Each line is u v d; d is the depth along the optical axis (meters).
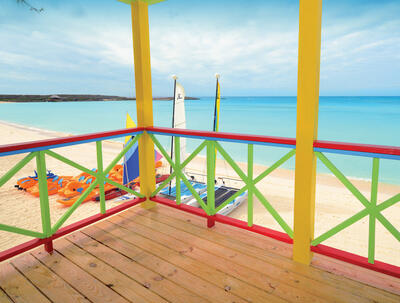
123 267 2.08
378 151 1.64
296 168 2.00
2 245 5.82
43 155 2.16
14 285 1.89
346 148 1.76
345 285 1.82
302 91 1.88
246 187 2.37
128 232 2.63
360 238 6.33
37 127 38.66
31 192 8.91
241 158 18.20
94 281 1.92
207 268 2.04
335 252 1.97
